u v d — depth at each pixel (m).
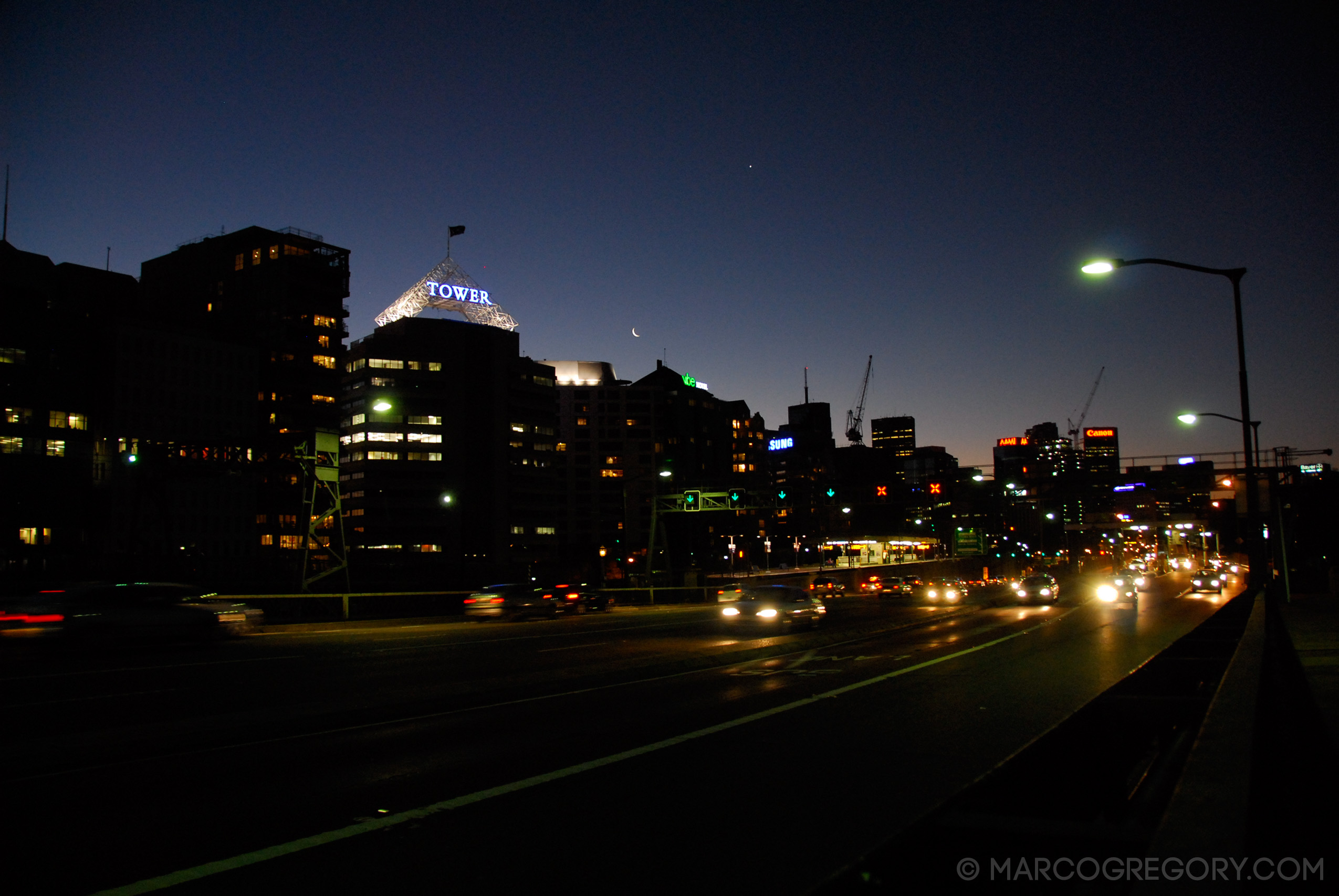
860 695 14.66
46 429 96.94
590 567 75.31
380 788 8.31
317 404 131.88
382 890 5.67
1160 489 53.72
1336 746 6.08
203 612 23.28
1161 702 9.02
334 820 7.24
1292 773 6.63
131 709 13.08
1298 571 51.88
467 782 8.58
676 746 10.34
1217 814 4.51
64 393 99.12
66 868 6.09
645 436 185.50
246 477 117.69
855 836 6.78
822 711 13.02
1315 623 22.00
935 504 64.25
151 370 112.38
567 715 12.71
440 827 7.04
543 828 7.02
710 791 8.18
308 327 132.38
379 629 31.44
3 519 89.88
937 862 3.79
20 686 15.68
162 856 6.34
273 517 124.88
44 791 8.21
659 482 183.88
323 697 14.34
